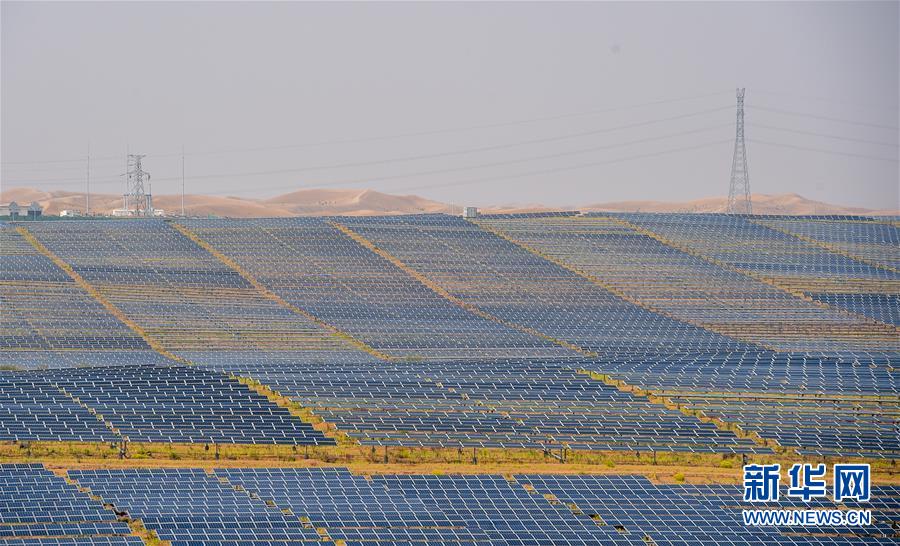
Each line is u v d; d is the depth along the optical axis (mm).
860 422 133375
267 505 97688
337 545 89375
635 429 127312
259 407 131625
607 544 90938
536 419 130500
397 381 147375
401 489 102750
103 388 137125
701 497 102812
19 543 86562
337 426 126062
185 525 92250
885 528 96000
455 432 124875
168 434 121125
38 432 119500
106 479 103688
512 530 93250
